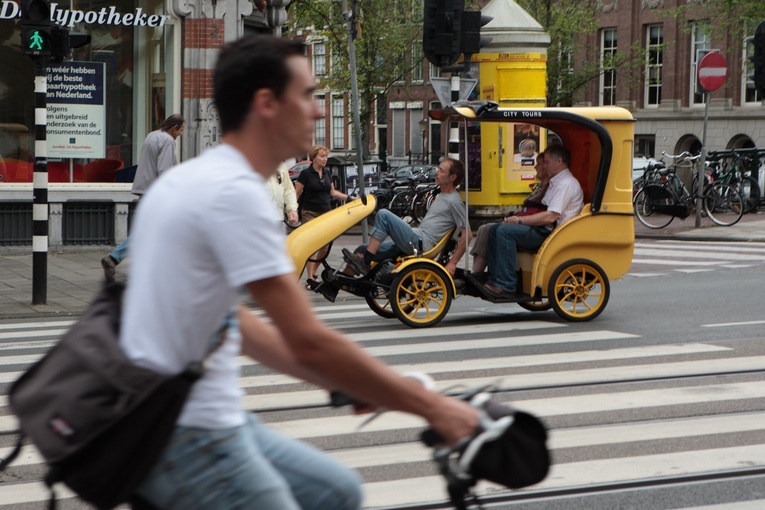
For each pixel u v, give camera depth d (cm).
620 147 1298
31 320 1422
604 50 5638
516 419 301
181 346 292
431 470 684
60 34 1465
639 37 5494
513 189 2356
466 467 294
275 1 2520
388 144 6625
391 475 674
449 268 1300
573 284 1295
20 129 2145
